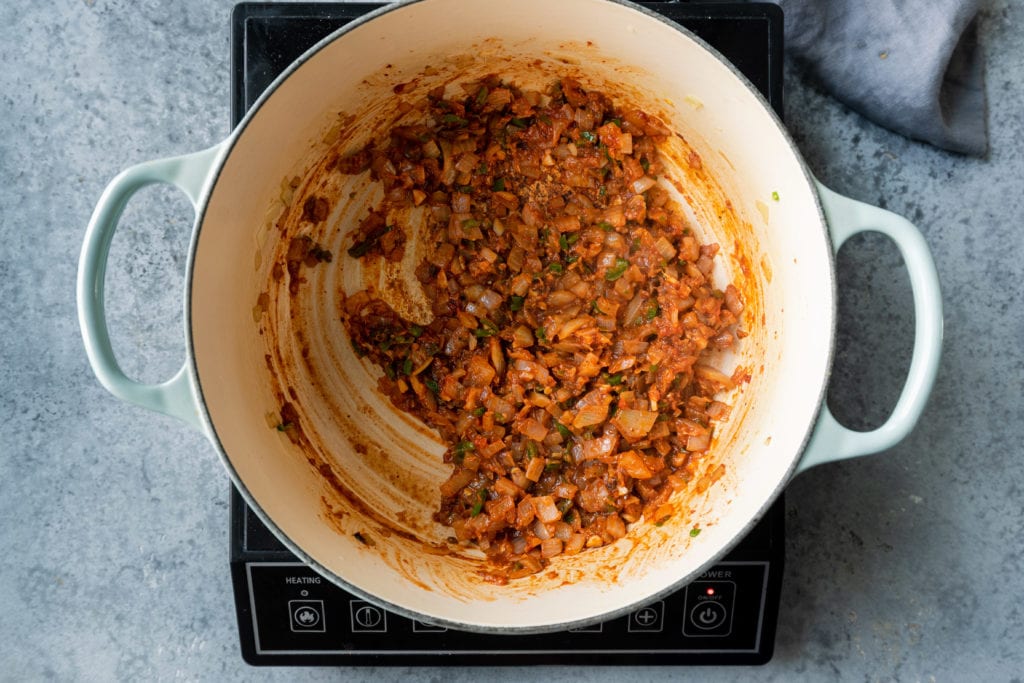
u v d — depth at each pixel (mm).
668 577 535
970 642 636
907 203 645
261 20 586
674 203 629
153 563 644
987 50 648
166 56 649
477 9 542
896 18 618
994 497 640
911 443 642
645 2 595
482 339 621
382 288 626
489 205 627
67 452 645
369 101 587
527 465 604
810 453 515
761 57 592
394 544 591
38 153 647
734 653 596
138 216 643
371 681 635
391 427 620
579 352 611
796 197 538
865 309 641
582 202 624
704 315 610
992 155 646
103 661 640
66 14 648
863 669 637
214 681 639
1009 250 643
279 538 515
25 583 642
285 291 610
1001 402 641
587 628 598
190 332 497
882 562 639
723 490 580
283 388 598
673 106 588
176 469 646
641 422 598
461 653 600
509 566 594
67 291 649
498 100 613
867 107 635
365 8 589
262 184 557
